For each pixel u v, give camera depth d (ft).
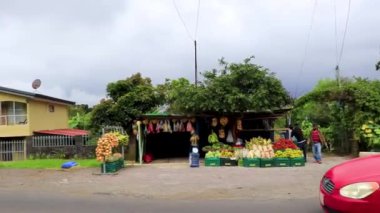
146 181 49.57
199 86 73.41
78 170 60.54
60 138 96.02
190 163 65.00
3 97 111.55
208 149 68.90
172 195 40.63
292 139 68.44
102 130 90.07
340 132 83.10
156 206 34.60
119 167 61.31
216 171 57.72
